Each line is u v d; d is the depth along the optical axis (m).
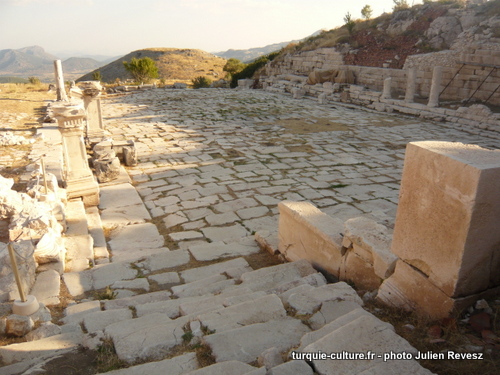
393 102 22.44
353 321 3.04
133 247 7.16
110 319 4.08
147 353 3.18
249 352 2.98
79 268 6.04
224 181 10.81
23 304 4.02
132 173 11.45
